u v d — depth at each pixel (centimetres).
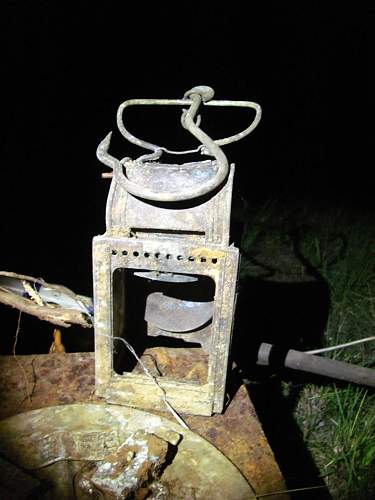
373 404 198
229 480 109
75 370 136
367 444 178
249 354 184
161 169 114
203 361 142
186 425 121
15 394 128
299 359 181
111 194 114
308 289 265
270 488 109
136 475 104
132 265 113
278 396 206
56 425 117
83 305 155
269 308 252
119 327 135
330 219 329
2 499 100
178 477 109
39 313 144
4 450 111
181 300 138
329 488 171
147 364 139
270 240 310
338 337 234
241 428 122
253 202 345
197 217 110
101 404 125
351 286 267
